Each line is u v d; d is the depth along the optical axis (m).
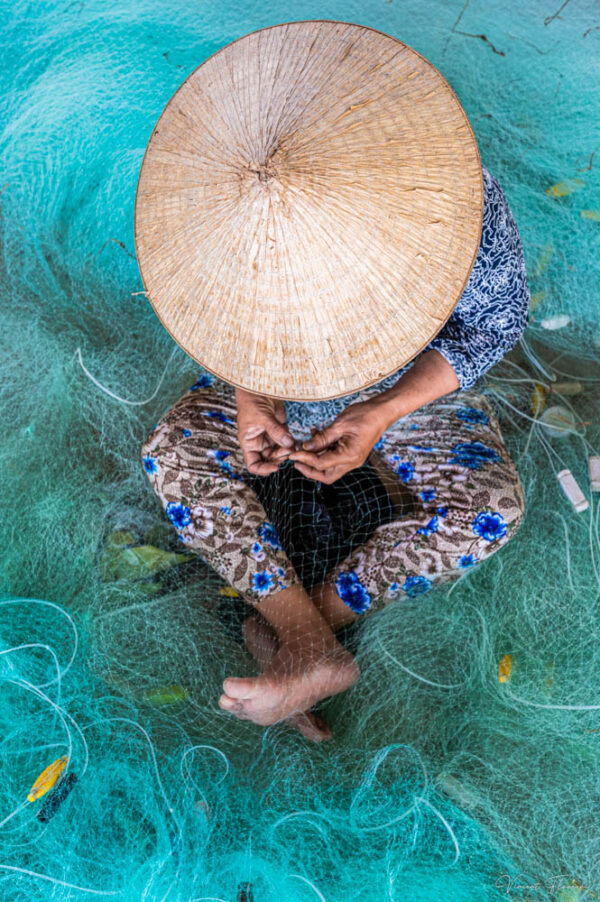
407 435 1.85
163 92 2.56
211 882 1.53
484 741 1.74
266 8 2.60
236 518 1.71
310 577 1.88
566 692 1.79
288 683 1.63
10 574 1.95
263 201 1.17
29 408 2.22
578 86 2.50
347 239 1.18
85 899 1.50
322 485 1.92
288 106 1.21
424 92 1.24
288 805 1.65
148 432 2.26
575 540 2.03
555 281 2.43
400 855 1.57
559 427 2.21
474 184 1.24
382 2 2.59
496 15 2.54
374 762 1.70
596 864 1.57
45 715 1.71
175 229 1.28
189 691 1.81
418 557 1.71
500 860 1.58
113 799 1.64
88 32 2.55
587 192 2.46
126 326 2.42
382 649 1.85
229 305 1.24
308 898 1.51
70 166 2.51
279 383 1.27
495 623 1.90
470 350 1.69
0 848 1.57
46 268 2.46
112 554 2.01
